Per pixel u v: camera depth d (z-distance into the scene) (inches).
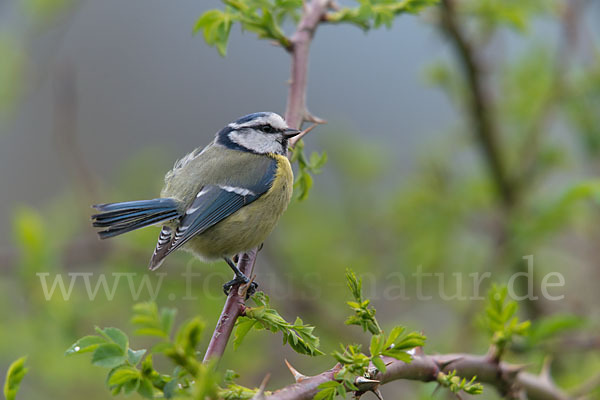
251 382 427.2
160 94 733.3
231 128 336.2
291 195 330.6
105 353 159.2
